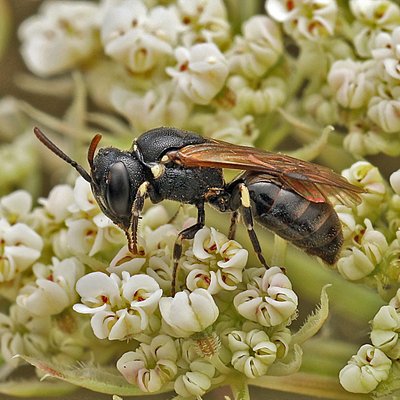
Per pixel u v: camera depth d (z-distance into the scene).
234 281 0.05
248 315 0.05
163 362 0.05
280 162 0.05
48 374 0.05
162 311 0.05
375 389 0.05
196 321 0.05
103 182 0.05
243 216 0.05
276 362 0.05
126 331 0.05
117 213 0.05
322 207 0.05
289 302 0.05
